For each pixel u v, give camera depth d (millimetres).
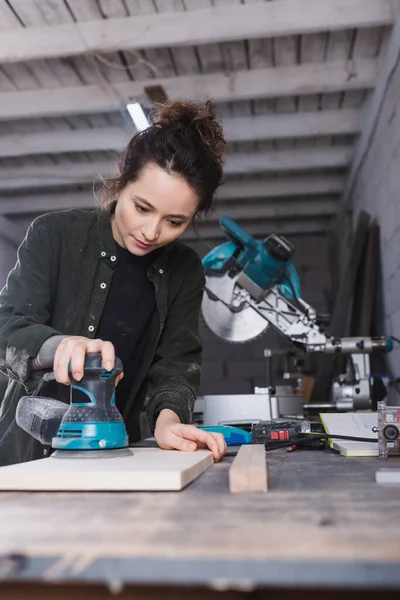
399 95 3006
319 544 400
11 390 1299
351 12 2904
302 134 4066
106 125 4254
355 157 4363
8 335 1050
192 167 1071
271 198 5453
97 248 1310
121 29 3061
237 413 1920
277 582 356
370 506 544
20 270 1215
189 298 1443
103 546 401
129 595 405
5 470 717
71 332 1274
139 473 677
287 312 2184
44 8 3029
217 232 5996
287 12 2938
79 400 908
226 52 3416
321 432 1265
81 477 685
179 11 3033
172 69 3574
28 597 412
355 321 3863
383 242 3562
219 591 400
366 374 2287
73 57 3455
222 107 3998
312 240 6125
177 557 367
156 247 1186
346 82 3492
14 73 3623
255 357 6082
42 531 464
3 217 5461
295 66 3529
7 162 4812
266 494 624
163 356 1359
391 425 957
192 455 903
